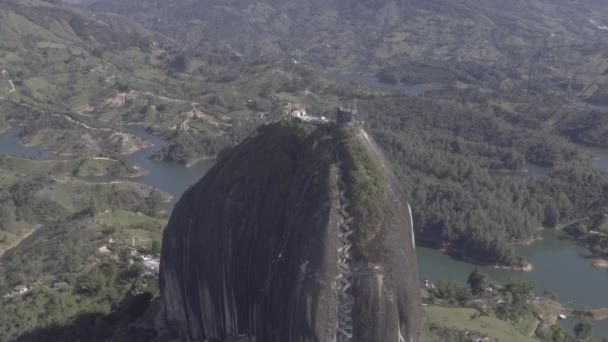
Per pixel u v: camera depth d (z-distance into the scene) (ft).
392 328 228.84
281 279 241.14
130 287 413.59
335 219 234.58
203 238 290.97
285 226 254.68
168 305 319.27
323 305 226.99
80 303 396.78
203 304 294.87
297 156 270.05
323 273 228.63
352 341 226.58
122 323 351.67
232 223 279.49
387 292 229.66
